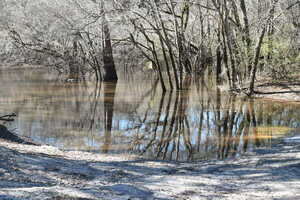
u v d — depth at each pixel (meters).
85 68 44.22
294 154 12.51
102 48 41.47
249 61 29.27
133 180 9.89
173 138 16.22
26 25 44.34
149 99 27.64
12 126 18.47
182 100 26.86
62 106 24.91
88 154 13.27
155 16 31.67
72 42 43.72
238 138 15.77
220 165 11.90
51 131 17.50
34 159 10.81
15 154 10.83
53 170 10.05
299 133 15.98
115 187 8.60
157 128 18.27
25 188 7.26
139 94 30.56
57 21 40.62
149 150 14.28
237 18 29.56
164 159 12.98
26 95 30.23
